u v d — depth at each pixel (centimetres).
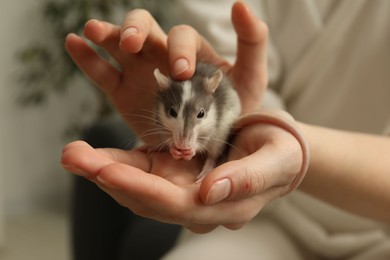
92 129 57
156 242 57
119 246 57
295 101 64
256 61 46
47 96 143
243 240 53
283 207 58
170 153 41
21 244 120
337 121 60
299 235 56
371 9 58
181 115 43
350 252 54
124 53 45
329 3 60
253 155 34
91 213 56
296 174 36
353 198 45
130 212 58
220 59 50
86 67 46
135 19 39
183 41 40
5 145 140
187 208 33
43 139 146
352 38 59
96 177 32
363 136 47
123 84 47
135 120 48
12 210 144
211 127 43
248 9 43
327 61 60
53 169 149
